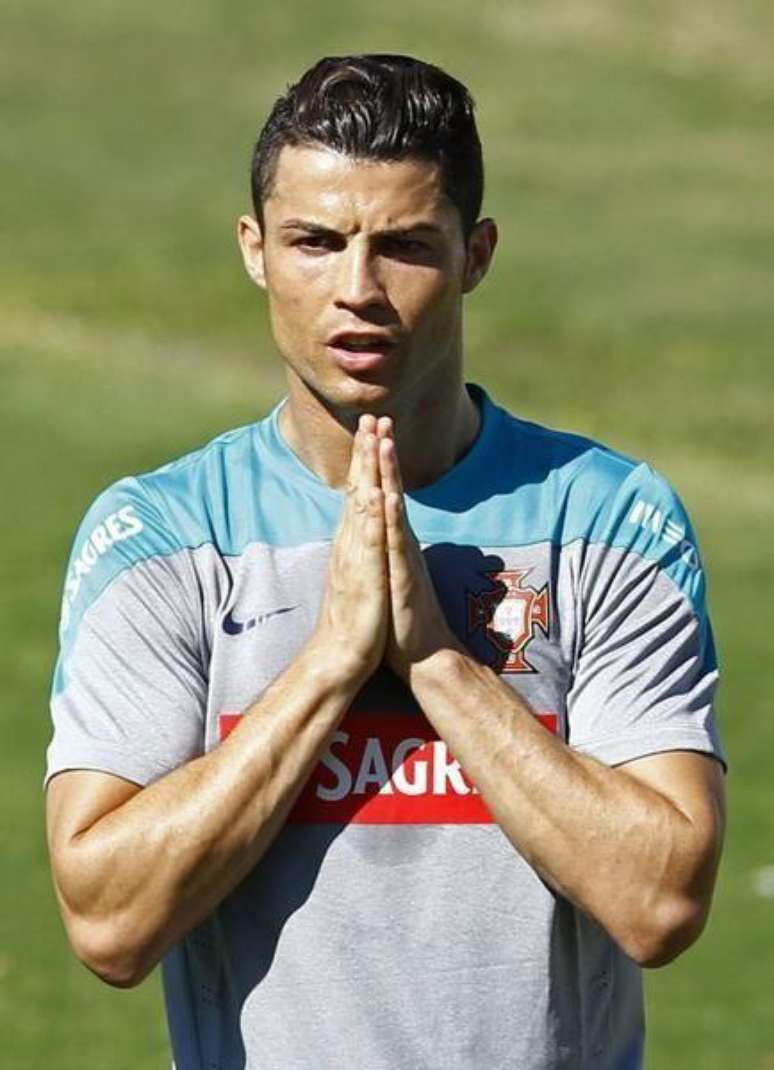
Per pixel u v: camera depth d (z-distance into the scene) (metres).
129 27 166.00
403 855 14.47
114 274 120.62
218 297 118.88
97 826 14.29
